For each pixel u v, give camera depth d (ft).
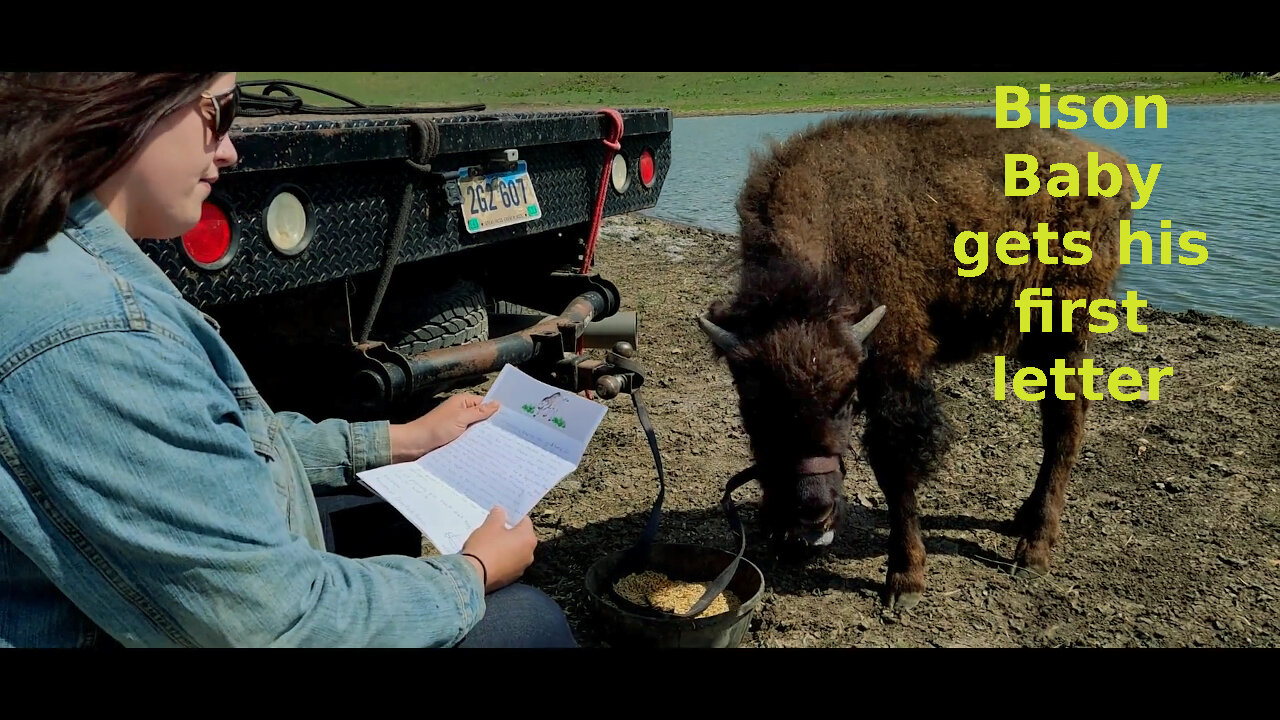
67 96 4.28
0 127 4.21
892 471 11.66
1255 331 21.01
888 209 12.11
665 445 15.99
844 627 11.12
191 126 4.86
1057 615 11.40
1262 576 11.93
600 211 13.79
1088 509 13.93
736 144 56.80
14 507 4.28
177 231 5.14
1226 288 24.63
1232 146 44.73
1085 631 10.99
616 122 13.51
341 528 7.96
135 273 4.81
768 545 12.77
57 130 4.27
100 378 4.27
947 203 12.28
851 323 10.69
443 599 5.54
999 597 11.82
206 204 8.41
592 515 13.56
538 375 12.94
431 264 12.84
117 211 4.85
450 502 6.91
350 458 7.57
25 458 4.22
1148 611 11.35
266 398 10.91
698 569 10.99
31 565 4.59
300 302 10.37
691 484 14.53
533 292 14.67
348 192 9.84
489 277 14.98
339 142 9.35
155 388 4.41
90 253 4.65
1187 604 11.45
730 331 10.74
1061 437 12.87
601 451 15.80
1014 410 17.65
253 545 4.75
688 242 32.96
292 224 9.28
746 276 10.96
